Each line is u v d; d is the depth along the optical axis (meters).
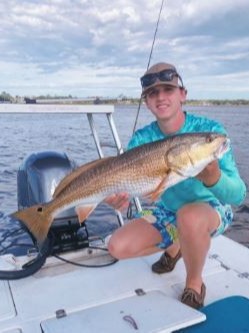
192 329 0.98
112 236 1.33
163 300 1.10
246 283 1.25
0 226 2.23
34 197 1.47
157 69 1.27
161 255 1.43
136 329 0.94
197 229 1.12
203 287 1.15
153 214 1.38
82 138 6.30
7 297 1.18
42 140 6.06
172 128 1.33
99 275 1.31
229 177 1.13
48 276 1.30
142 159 1.08
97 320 0.99
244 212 3.02
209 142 1.03
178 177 1.06
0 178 3.54
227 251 1.49
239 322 1.00
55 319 1.01
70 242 1.41
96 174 1.12
